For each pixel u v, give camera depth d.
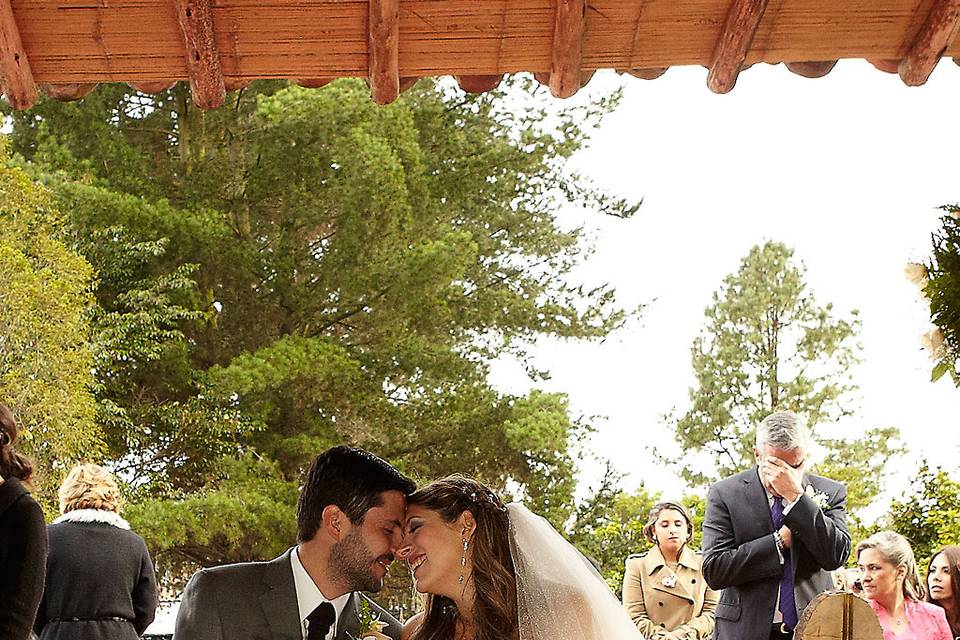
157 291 15.58
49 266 12.88
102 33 2.56
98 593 5.61
